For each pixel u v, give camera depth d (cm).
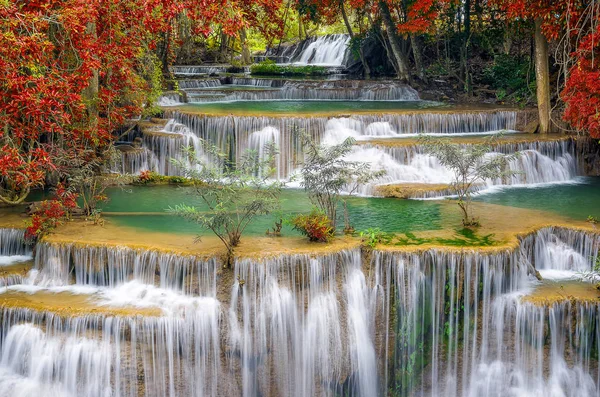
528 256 1395
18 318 1145
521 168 1959
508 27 2745
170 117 2169
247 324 1180
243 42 3541
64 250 1280
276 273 1189
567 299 1219
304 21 3459
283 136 2038
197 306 1157
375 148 1912
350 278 1240
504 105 2666
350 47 3359
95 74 1736
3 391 1104
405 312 1248
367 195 1775
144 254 1237
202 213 1317
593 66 1792
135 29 1791
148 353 1116
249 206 1256
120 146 2002
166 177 1883
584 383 1222
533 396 1217
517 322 1224
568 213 1602
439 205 1648
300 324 1199
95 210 1486
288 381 1202
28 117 1451
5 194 1617
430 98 2933
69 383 1115
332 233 1325
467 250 1250
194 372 1146
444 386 1270
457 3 2788
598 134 1855
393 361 1254
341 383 1221
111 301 1184
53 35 1545
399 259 1239
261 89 2955
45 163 1475
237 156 2047
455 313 1258
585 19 1858
